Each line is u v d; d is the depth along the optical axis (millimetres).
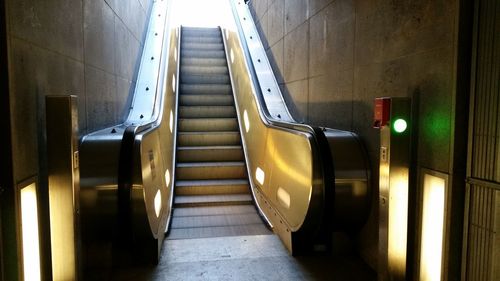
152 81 6094
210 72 8586
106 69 4180
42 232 2326
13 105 1950
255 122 5723
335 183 3184
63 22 2793
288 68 5770
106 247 3170
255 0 8203
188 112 7293
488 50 2066
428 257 2480
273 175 4496
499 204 2014
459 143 2238
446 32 2303
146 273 3229
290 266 3359
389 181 2504
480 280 2141
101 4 3969
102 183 2850
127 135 3152
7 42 1902
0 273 1938
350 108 3699
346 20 3775
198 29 10484
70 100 2227
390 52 2967
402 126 2482
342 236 3586
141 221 3029
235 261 3469
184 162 6324
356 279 3115
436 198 2395
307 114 4949
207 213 5125
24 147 2086
